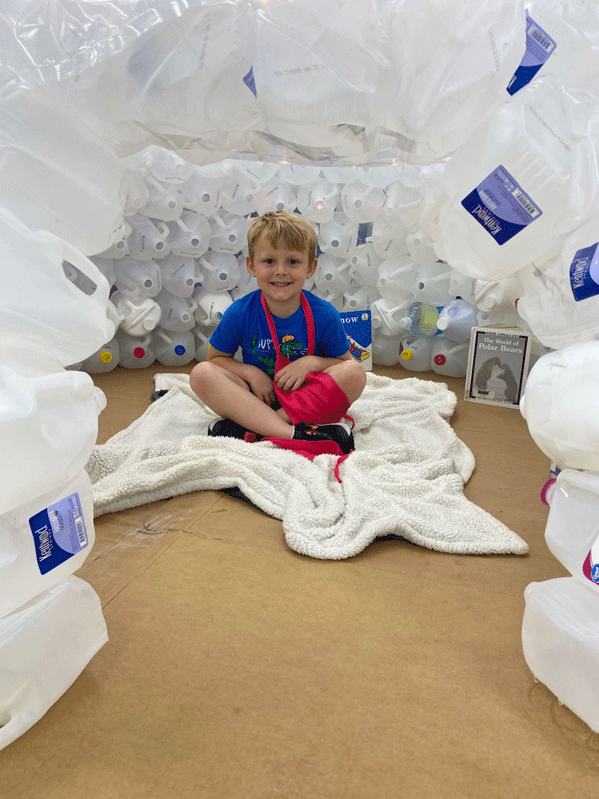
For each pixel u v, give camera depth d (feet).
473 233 3.11
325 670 2.65
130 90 2.75
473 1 2.77
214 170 6.11
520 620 3.00
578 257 2.73
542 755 2.27
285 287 4.75
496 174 2.87
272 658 2.72
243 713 2.43
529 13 3.07
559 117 2.86
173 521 3.86
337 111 2.94
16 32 2.60
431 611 3.05
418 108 2.96
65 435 2.20
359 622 2.96
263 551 3.53
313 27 2.80
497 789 2.13
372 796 2.10
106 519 3.91
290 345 5.16
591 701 2.29
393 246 6.79
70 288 2.25
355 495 3.89
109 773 2.19
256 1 2.77
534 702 2.51
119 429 5.33
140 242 6.24
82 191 2.53
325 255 7.14
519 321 6.07
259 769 2.19
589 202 2.74
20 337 2.16
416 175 6.25
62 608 2.43
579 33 3.09
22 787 2.14
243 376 5.14
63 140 2.49
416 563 3.46
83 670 2.64
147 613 3.00
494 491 4.36
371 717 2.42
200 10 2.67
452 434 5.01
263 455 4.34
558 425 2.44
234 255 6.91
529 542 3.72
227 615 3.00
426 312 6.79
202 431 5.24
